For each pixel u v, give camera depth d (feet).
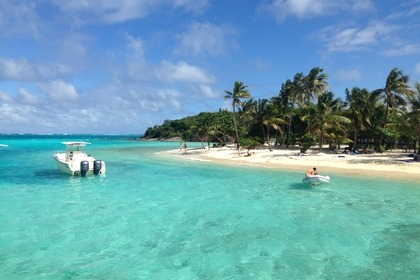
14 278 32.99
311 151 174.09
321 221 51.65
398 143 183.83
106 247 41.32
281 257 38.06
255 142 210.38
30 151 220.84
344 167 111.14
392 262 36.32
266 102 210.79
